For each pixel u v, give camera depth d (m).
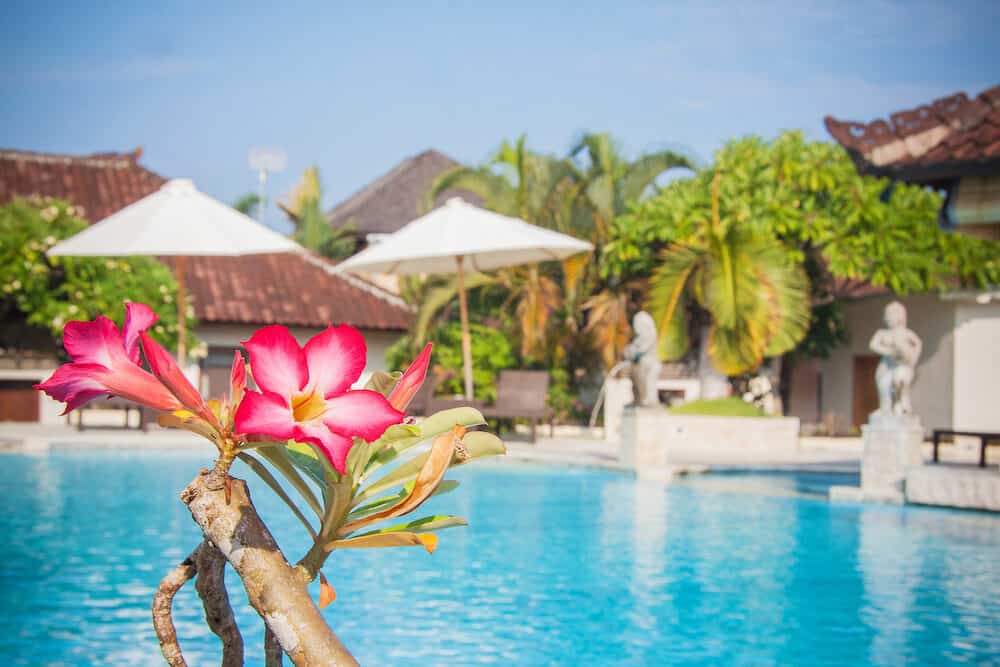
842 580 7.04
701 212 20.50
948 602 6.38
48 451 15.27
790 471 14.51
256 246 16.69
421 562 7.68
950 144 10.18
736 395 21.56
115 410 21.08
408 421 1.67
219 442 1.54
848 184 20.55
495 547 8.33
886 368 11.44
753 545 8.46
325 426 1.35
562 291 22.28
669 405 22.19
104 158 32.66
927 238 20.61
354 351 1.40
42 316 19.52
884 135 10.80
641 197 22.06
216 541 1.55
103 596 6.34
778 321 19.28
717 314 19.34
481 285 22.31
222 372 18.31
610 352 20.44
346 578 7.04
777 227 20.05
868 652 5.23
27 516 9.63
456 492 12.09
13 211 19.80
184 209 16.97
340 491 1.58
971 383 21.23
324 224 40.31
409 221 39.75
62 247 16.39
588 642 5.37
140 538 8.51
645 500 11.41
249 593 1.52
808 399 28.28
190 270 25.20
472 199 41.06
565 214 21.83
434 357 20.73
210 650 5.10
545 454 15.31
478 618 5.88
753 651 5.22
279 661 1.63
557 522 9.73
